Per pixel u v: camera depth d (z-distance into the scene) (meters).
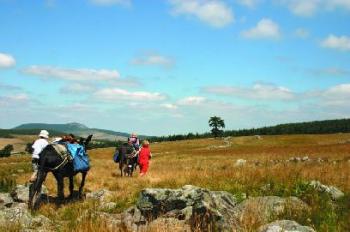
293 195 14.05
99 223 10.53
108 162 51.84
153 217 12.20
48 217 13.35
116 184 20.06
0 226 11.05
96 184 21.73
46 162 15.45
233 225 10.40
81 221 11.23
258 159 46.19
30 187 15.60
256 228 10.10
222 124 174.00
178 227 10.30
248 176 18.03
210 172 21.14
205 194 12.23
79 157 16.84
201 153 75.19
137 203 12.67
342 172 18.77
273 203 12.38
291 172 18.23
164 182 18.95
